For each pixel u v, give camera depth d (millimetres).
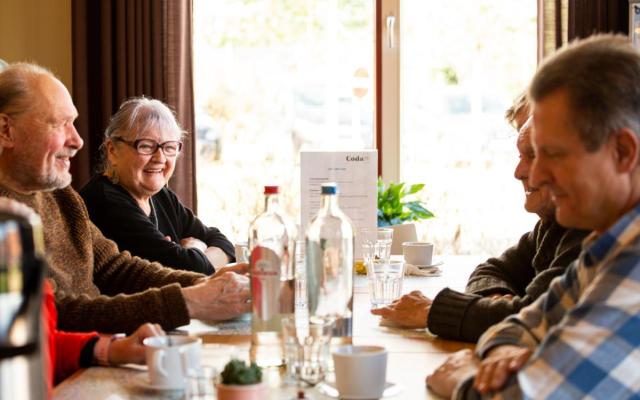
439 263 3170
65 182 2492
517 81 4914
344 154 2977
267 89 4945
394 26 4887
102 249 2693
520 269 2553
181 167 4648
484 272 2521
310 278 1722
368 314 2252
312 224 1728
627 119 1245
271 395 1478
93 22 4668
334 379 1559
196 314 2107
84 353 1729
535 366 1255
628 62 1261
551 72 1291
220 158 4949
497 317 1876
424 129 4965
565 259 1887
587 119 1249
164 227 3578
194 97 4715
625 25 4625
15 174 2426
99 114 4664
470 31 4914
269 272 1688
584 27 4629
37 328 922
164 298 2078
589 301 1254
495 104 4930
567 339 1245
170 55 4621
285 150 4973
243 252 3061
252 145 4953
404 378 1597
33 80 2418
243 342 1911
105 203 3197
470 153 4953
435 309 1949
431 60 4930
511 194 4934
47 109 2408
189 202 4676
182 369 1523
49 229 2488
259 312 1692
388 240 2971
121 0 4570
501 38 4906
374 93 4953
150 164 3309
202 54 4910
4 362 887
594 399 1227
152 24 4602
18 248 904
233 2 4902
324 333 1570
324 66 4957
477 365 1495
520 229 4945
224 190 4949
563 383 1232
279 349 1695
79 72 4605
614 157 1268
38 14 4883
